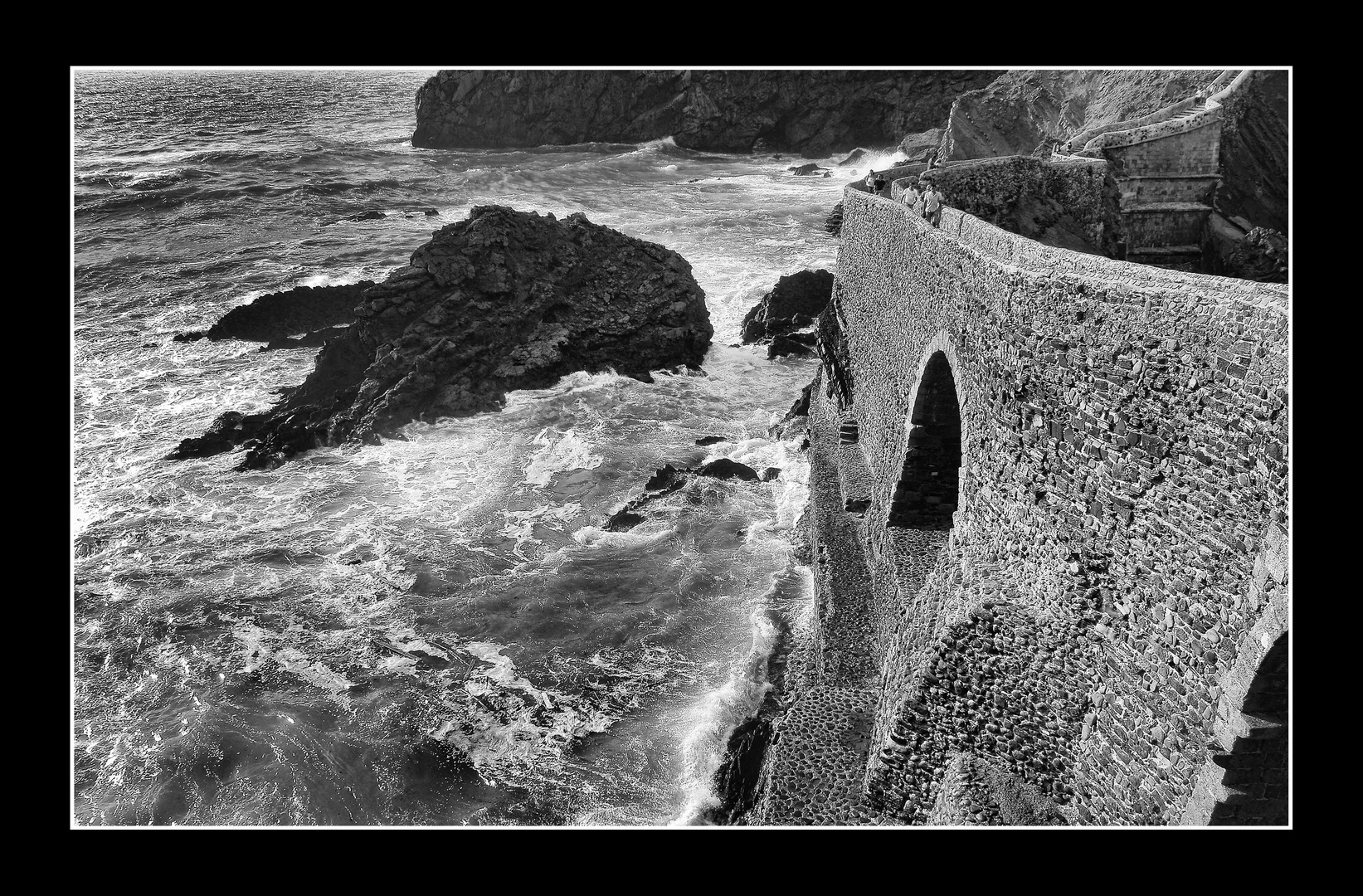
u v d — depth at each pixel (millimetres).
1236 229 25062
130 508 26000
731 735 16625
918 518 17250
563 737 16938
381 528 24766
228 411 32469
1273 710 7574
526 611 20734
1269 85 25359
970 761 11062
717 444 29406
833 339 27016
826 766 13250
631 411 31875
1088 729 9781
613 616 20422
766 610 20000
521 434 30297
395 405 30484
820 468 22750
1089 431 9938
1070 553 10305
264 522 25219
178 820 15688
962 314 13680
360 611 21109
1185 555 8469
